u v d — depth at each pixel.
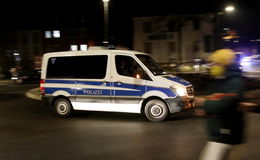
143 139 7.98
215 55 4.53
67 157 6.69
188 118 10.44
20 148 7.51
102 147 7.37
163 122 9.98
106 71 10.69
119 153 6.84
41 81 11.75
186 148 7.05
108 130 9.16
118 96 10.49
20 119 11.41
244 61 26.88
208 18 34.06
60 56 11.51
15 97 18.77
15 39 58.06
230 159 4.77
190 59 53.56
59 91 11.40
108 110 10.70
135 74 10.30
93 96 10.88
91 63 10.98
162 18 34.31
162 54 54.81
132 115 11.43
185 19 33.88
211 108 4.37
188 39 53.59
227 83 4.37
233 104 4.28
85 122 10.48
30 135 8.85
